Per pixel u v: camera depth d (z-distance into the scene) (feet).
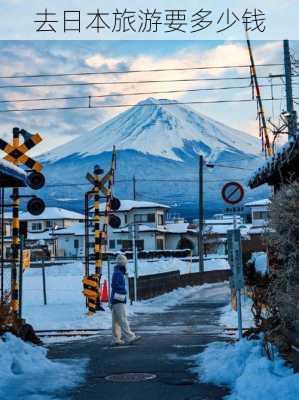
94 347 42.04
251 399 24.44
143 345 42.47
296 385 23.85
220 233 305.94
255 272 52.42
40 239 274.57
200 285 134.00
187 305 79.36
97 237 69.36
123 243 263.49
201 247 150.82
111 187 73.77
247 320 56.34
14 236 49.03
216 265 193.26
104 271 139.44
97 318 60.49
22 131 52.11
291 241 25.96
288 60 70.95
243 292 68.74
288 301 25.84
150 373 32.24
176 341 44.14
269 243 27.63
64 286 120.78
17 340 37.09
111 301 43.65
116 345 42.80
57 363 35.53
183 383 29.58
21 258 48.42
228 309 69.41
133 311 69.62
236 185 43.04
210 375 30.73
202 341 43.86
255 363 28.45
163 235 278.46
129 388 28.76
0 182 42.39
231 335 46.70
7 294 47.42
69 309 70.08
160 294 98.84
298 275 25.99
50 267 170.09
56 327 53.88
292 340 27.22
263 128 82.43
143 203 279.90
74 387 29.19
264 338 31.35
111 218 78.89
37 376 31.50
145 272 149.07
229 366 31.14
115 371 33.04
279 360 28.37
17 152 51.55
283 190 26.86
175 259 200.95
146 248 266.36
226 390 27.89
